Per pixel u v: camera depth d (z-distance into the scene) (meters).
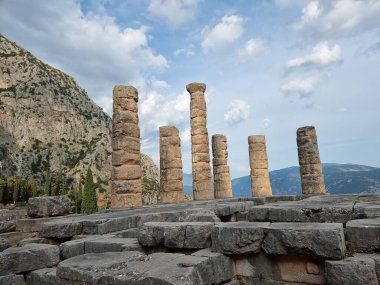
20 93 133.50
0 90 130.88
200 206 11.20
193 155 22.86
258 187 23.58
